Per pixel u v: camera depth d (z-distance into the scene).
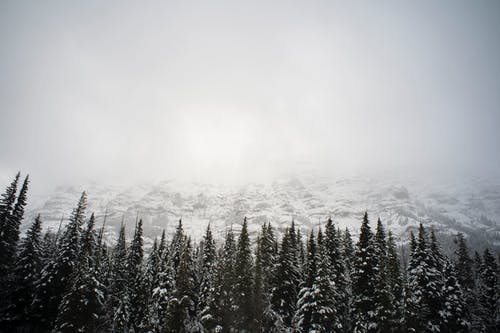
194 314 48.78
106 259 59.44
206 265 56.62
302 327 44.25
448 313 48.41
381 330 42.84
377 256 47.44
